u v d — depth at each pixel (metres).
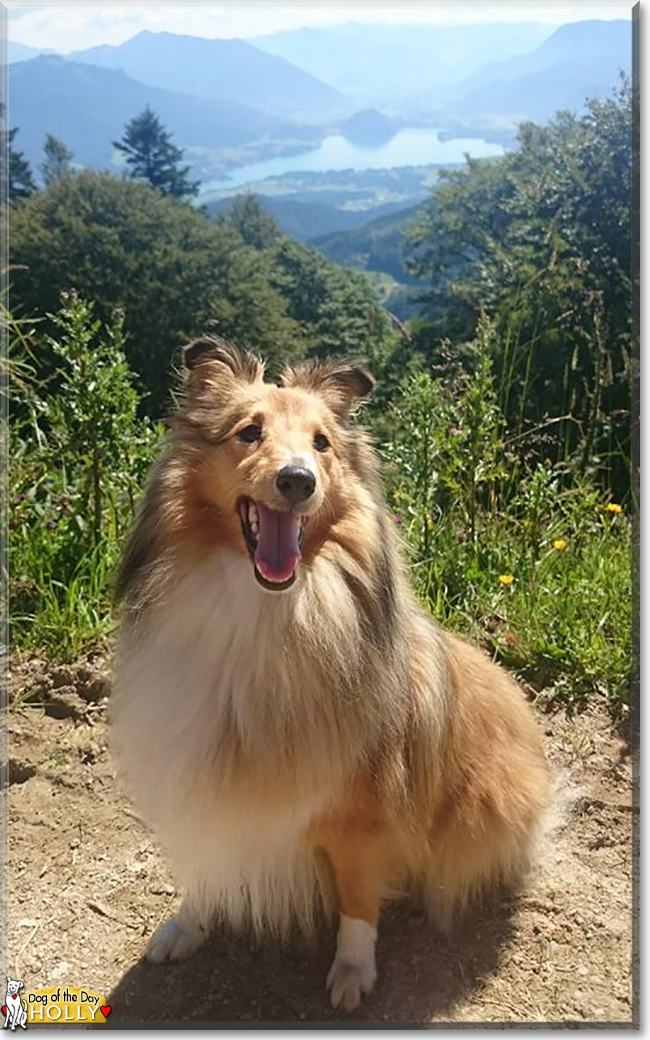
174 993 0.58
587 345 1.71
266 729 0.51
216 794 0.52
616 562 1.09
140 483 1.04
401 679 0.57
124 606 0.56
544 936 0.63
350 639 0.53
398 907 0.67
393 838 0.58
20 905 0.65
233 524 0.53
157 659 0.53
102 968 0.60
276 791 0.52
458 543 1.07
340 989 0.57
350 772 0.54
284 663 0.52
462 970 0.61
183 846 0.55
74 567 1.01
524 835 0.66
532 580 1.05
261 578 0.50
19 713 0.84
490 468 1.11
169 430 0.59
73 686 0.87
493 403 1.28
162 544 0.55
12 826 0.72
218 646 0.52
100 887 0.67
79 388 1.02
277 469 0.50
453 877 0.64
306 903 0.59
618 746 0.83
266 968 0.61
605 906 0.66
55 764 0.78
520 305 1.88
